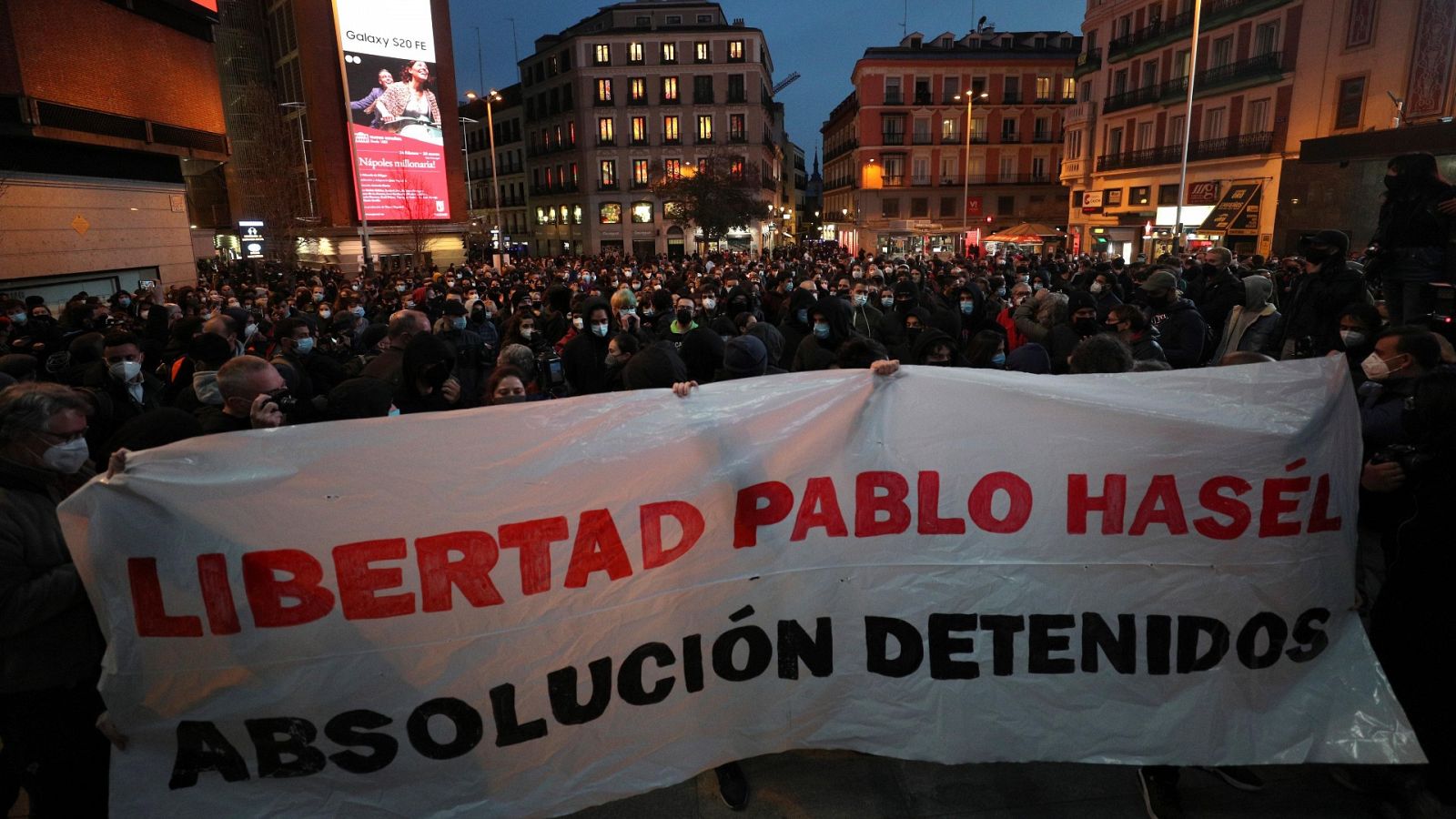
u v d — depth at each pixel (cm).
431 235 4441
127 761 234
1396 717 264
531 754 256
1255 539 272
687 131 6153
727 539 267
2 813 266
